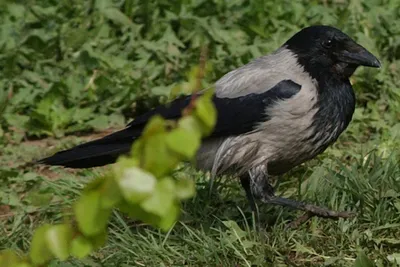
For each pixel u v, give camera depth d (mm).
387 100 14391
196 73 5008
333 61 10445
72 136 13969
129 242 9789
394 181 10602
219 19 16859
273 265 9414
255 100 10227
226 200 11117
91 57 15289
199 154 10539
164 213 4500
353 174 10922
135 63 15375
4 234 10438
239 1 16984
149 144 4547
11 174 12070
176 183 4559
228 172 10570
